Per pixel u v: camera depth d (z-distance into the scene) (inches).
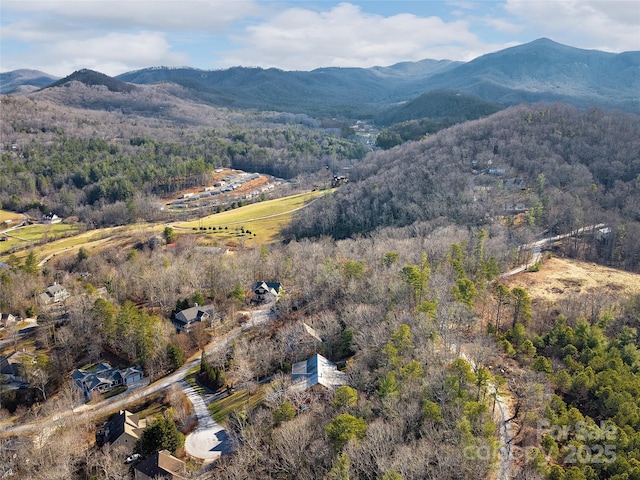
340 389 3282.5
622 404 3102.9
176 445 3565.5
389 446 2738.7
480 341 3966.5
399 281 4685.0
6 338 5541.3
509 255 6043.3
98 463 3417.8
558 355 4082.2
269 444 3243.1
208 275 6402.6
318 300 5383.9
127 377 4699.8
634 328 4320.9
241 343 4857.3
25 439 3897.6
